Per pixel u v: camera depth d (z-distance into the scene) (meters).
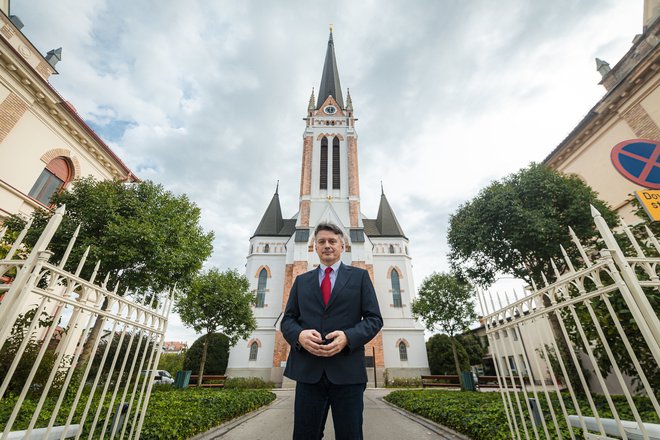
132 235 8.92
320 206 30.50
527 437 3.13
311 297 2.46
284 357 23.50
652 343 1.96
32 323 1.99
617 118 11.53
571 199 9.51
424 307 18.31
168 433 4.47
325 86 44.34
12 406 5.49
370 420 7.55
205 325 16.44
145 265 9.58
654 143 3.72
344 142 34.25
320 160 33.56
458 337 28.53
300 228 28.41
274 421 7.35
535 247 9.51
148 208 10.23
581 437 3.90
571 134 13.13
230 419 7.20
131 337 3.11
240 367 24.19
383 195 37.19
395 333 26.09
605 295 2.31
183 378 13.72
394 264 30.00
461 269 12.60
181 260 10.03
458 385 16.62
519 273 10.42
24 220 9.12
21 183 11.40
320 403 2.16
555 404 6.57
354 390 2.09
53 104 12.33
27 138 11.68
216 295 16.12
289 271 27.38
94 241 8.83
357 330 2.13
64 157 13.48
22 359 6.58
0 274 2.09
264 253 30.33
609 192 11.88
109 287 9.36
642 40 11.43
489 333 3.85
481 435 4.60
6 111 10.91
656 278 2.31
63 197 9.49
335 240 2.71
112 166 15.93
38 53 12.59
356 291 2.43
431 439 5.45
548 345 10.98
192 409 5.98
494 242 10.15
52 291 2.14
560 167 14.26
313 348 2.04
